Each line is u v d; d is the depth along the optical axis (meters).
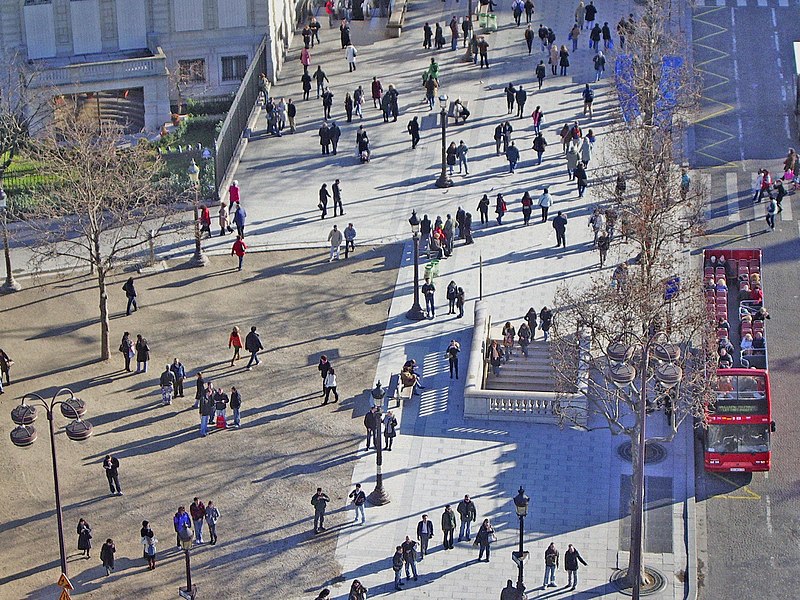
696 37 175.88
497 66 171.75
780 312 133.12
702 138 159.00
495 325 132.00
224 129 154.38
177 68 169.12
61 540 105.19
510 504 113.75
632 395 115.44
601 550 109.25
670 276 121.38
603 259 138.00
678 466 116.56
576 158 151.62
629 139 143.75
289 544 110.50
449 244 141.62
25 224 146.75
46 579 107.88
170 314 135.75
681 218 134.62
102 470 117.94
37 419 123.12
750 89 166.88
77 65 160.38
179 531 105.56
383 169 155.88
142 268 141.62
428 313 134.38
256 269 141.62
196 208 140.62
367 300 137.12
